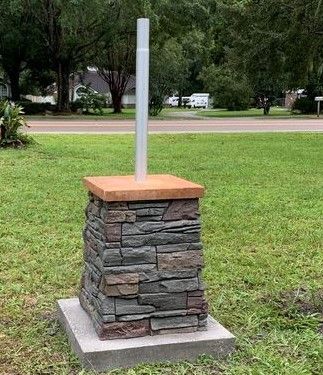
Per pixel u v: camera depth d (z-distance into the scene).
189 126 23.36
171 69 34.34
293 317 3.77
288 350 3.30
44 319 3.69
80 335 3.15
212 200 7.73
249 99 43.75
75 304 3.61
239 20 18.30
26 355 3.19
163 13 28.11
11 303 3.97
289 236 5.92
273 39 17.23
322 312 3.88
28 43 30.03
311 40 16.86
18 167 10.20
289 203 7.65
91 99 32.81
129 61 33.84
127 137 16.86
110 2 26.39
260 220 6.60
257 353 3.22
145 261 3.06
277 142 16.27
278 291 4.30
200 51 39.28
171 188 3.05
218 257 5.14
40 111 31.25
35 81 38.00
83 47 29.81
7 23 28.61
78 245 5.41
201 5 28.61
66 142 14.78
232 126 23.80
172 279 3.11
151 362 3.06
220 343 3.18
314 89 38.31
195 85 58.47
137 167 3.24
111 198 2.97
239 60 18.53
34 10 27.80
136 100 3.22
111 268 3.02
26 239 5.60
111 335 3.08
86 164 10.78
